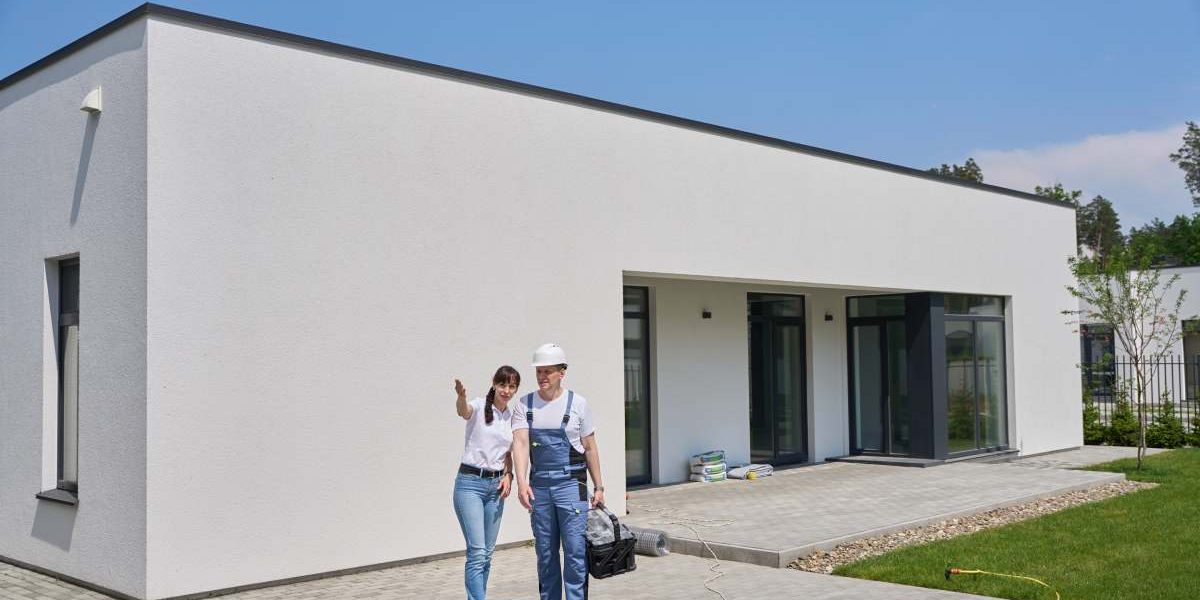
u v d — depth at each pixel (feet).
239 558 25.76
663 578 26.35
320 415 27.53
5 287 31.55
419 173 30.17
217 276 25.79
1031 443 57.82
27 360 30.37
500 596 24.82
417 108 30.22
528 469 23.61
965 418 53.83
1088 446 64.08
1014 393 56.80
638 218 36.78
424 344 29.96
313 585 26.58
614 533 21.03
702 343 46.32
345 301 28.25
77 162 27.84
